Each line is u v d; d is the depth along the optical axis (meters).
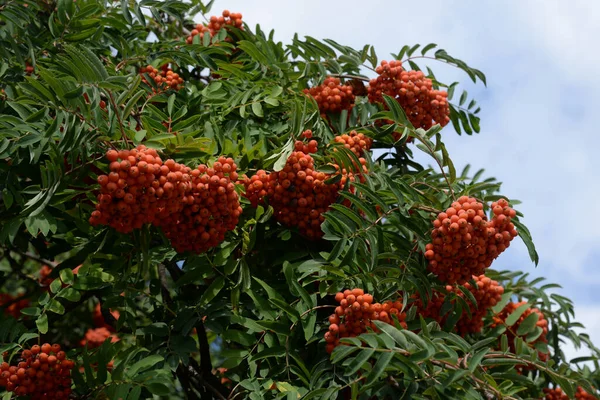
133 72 5.33
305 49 5.15
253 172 4.18
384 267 3.86
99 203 3.27
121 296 4.14
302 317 3.87
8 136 3.90
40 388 3.74
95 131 3.44
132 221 3.34
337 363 3.75
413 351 3.33
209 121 4.50
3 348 3.80
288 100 4.72
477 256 3.69
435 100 4.87
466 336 4.99
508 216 3.68
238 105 4.60
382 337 3.34
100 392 3.67
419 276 3.83
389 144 5.06
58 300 4.30
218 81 4.95
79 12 4.80
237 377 4.00
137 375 3.55
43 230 3.77
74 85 3.43
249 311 4.25
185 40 5.84
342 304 3.70
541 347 5.23
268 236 4.30
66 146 3.36
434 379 3.48
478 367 3.71
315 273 4.19
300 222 4.10
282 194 3.96
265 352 3.78
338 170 4.07
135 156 3.27
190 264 4.05
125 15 5.07
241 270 3.96
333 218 3.76
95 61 3.37
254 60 5.14
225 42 5.36
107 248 4.04
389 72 4.80
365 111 4.84
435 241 3.67
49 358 3.73
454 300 4.32
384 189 4.14
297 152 3.95
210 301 4.23
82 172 3.56
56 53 4.76
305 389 3.68
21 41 4.73
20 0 4.82
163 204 3.31
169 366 3.79
